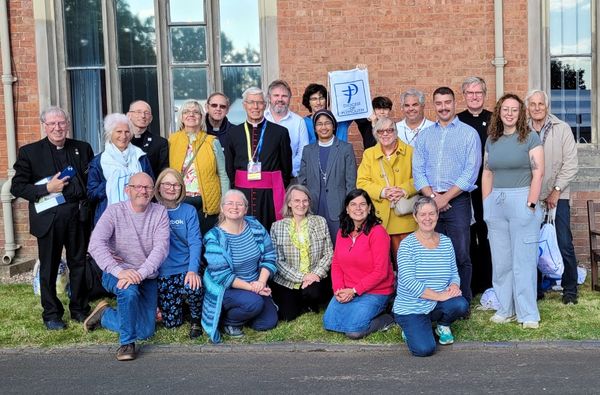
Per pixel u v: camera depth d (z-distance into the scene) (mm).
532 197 5527
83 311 6035
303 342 5371
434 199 5844
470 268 5965
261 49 8344
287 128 6605
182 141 6164
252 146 6145
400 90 8148
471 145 5840
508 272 5730
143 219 5418
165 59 8492
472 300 6488
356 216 5664
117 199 5703
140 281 5191
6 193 8195
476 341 5289
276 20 8203
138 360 5090
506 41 8062
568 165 6109
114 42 8508
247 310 5469
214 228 5598
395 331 5566
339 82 7090
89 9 8508
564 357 4941
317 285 5930
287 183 6371
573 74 8258
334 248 6117
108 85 8523
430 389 4367
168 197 5605
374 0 8117
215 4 8445
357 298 5547
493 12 8047
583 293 6660
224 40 8500
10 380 4703
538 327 5578
